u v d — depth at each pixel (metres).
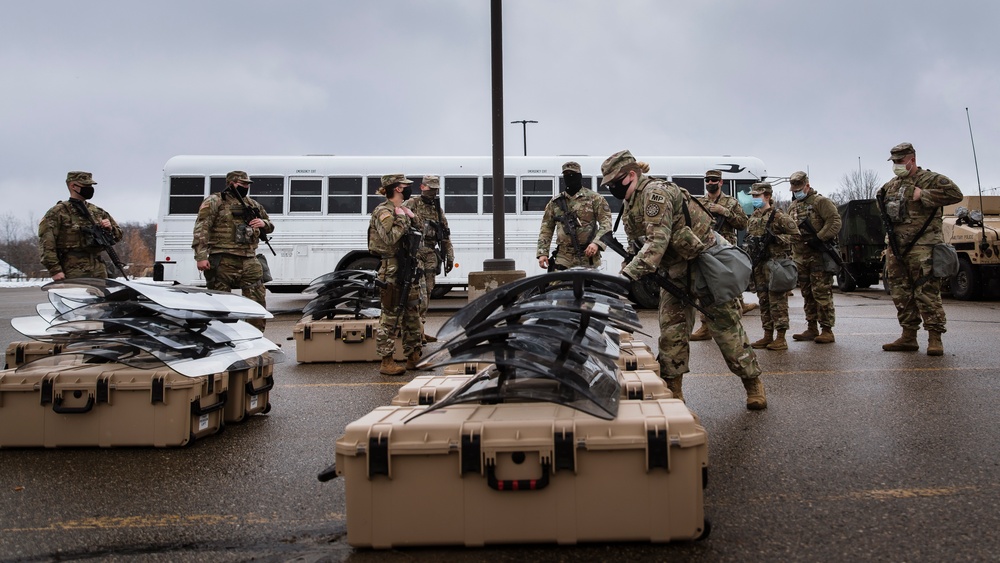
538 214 13.00
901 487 2.97
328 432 4.15
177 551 2.49
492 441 2.30
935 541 2.42
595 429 2.33
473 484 2.34
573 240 7.10
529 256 12.96
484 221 12.91
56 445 3.78
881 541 2.43
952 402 4.52
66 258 6.29
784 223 6.95
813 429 3.96
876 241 15.80
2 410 3.79
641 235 4.20
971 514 2.66
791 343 7.68
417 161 12.90
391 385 5.70
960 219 13.90
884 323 9.81
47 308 4.38
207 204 6.72
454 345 2.71
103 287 4.14
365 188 12.77
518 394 2.56
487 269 7.86
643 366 3.85
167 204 12.54
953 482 3.02
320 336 7.06
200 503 2.97
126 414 3.78
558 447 2.29
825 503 2.81
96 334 4.15
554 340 2.76
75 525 2.74
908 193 6.45
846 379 5.41
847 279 16.80
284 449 3.79
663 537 2.32
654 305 10.97
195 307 4.01
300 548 2.49
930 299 6.49
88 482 3.26
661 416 2.39
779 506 2.79
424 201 8.23
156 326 4.01
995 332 8.25
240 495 3.07
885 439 3.71
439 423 2.36
